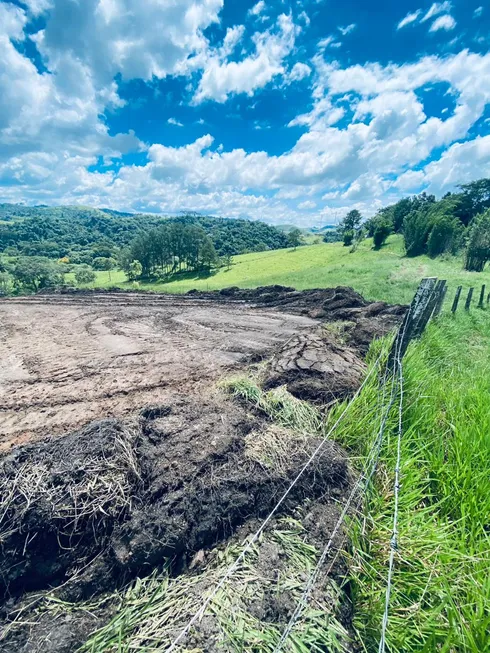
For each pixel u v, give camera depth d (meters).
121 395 3.78
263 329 6.89
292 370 3.83
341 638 1.42
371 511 2.01
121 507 1.86
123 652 1.33
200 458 2.20
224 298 12.52
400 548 1.74
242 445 2.41
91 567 1.68
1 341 6.09
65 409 3.46
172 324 7.55
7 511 1.74
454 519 2.13
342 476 2.30
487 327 7.15
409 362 3.70
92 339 6.23
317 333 5.27
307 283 19.38
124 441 2.24
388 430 2.65
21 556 1.65
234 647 1.31
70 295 13.97
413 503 2.04
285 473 2.21
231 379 3.82
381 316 6.95
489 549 1.74
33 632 1.44
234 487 2.06
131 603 1.54
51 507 1.77
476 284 13.45
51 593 1.60
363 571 1.68
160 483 2.00
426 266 23.97
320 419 3.02
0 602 1.55
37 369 4.62
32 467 1.96
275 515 2.01
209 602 1.49
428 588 1.58
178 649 1.30
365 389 3.18
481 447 2.50
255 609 1.46
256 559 1.73
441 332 5.97
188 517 1.85
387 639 1.42
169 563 1.71
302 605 1.32
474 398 3.28
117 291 15.98
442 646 1.40
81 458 2.04
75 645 1.39
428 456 2.58
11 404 3.57
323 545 1.83
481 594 1.52
